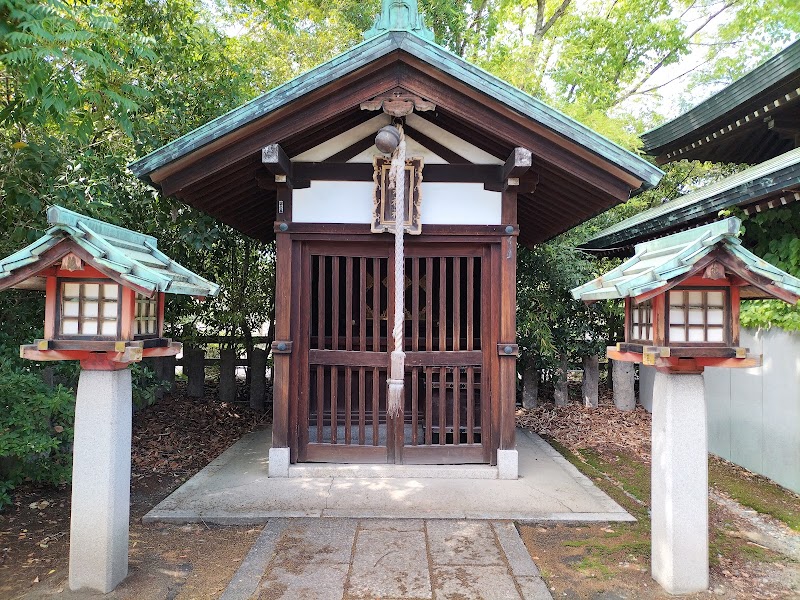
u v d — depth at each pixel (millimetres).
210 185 4719
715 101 7398
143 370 5480
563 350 8484
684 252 2746
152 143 5988
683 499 2965
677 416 2979
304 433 4863
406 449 4852
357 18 13109
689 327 2941
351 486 4488
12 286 2713
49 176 4484
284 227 4711
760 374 5387
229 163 4293
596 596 2941
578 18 13430
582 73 12570
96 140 5723
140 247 3268
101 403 2928
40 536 3658
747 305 5500
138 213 6473
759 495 4754
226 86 6848
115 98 3916
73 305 2832
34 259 2639
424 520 3875
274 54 11289
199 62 6871
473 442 5023
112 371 2945
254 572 3127
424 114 4691
